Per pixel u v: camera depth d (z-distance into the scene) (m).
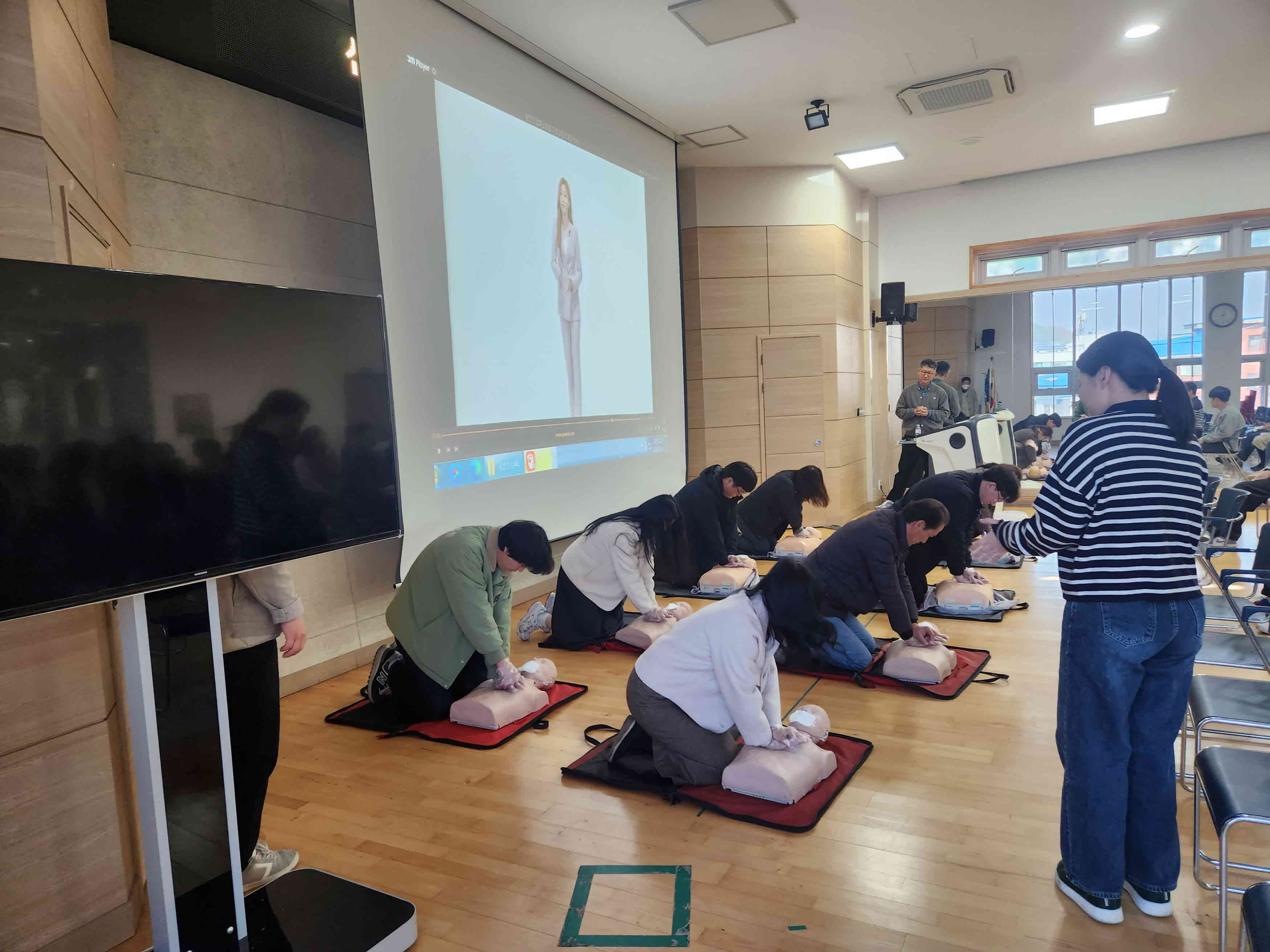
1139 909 1.80
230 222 3.45
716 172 7.02
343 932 1.75
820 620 2.24
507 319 4.41
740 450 7.20
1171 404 1.65
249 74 3.41
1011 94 5.62
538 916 1.89
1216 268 7.16
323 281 3.89
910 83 5.38
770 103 5.60
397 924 1.77
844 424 7.47
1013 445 7.46
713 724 2.43
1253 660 2.32
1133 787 1.78
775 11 4.26
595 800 2.45
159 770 1.50
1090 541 1.69
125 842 1.89
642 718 2.47
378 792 2.57
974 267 8.06
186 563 1.46
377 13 3.54
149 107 3.15
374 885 2.04
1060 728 1.81
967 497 4.12
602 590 3.94
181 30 3.00
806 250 7.14
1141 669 1.70
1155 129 6.57
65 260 1.83
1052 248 7.75
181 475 1.46
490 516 4.28
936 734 2.82
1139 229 7.34
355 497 1.79
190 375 1.47
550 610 4.26
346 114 3.92
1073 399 15.62
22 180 1.69
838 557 3.37
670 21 4.32
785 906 1.88
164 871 1.51
